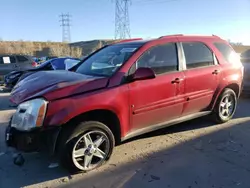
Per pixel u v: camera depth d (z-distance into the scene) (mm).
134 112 3949
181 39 4676
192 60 4750
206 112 5203
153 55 4223
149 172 3619
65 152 3398
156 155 4121
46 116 3244
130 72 3918
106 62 4262
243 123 5617
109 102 3592
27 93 3568
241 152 4230
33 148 3295
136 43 4383
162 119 4406
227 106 5594
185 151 4258
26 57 16031
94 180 3432
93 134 3609
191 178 3467
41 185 3334
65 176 3539
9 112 7035
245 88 7910
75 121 3482
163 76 4250
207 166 3779
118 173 3598
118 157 4055
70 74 4176
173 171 3645
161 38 4426
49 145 3311
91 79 3680
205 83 4922
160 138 4789
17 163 3836
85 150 3547
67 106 3307
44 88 3547
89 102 3420
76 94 3430
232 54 5621
